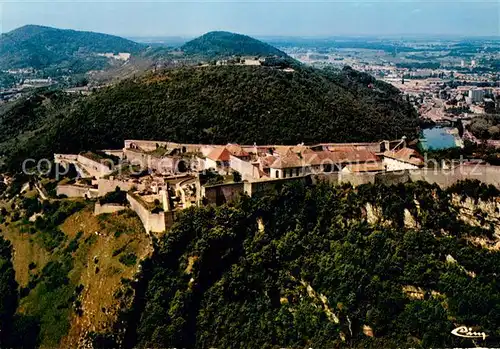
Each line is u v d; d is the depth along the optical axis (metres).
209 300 136.12
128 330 133.62
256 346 122.75
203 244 141.25
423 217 132.25
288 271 135.75
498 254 120.56
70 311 147.50
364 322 116.75
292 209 149.12
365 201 140.62
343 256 129.75
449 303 114.25
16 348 145.75
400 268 122.81
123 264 146.00
